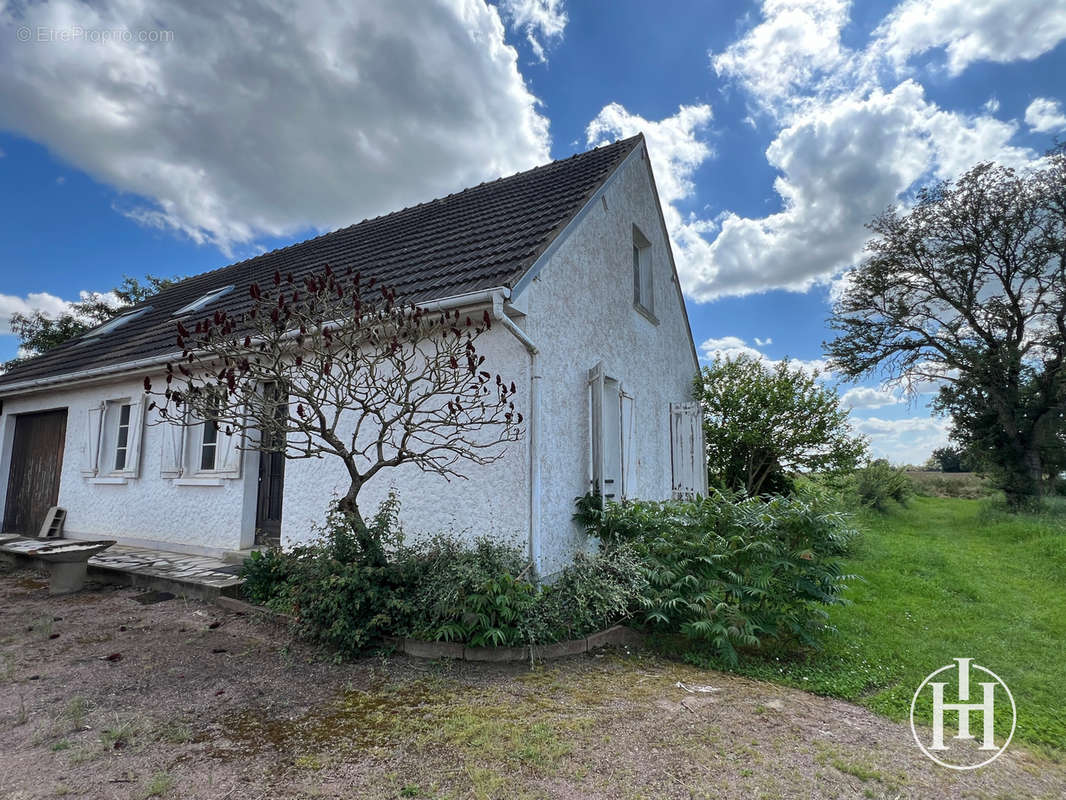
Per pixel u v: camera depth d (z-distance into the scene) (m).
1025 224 19.03
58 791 2.46
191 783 2.56
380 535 4.90
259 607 5.36
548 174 9.46
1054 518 14.02
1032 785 2.94
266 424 4.73
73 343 12.16
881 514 15.62
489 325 4.84
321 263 9.75
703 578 5.04
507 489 5.52
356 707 3.48
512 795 2.52
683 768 2.85
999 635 5.51
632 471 7.97
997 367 19.17
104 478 9.03
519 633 4.36
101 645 4.57
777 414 11.18
